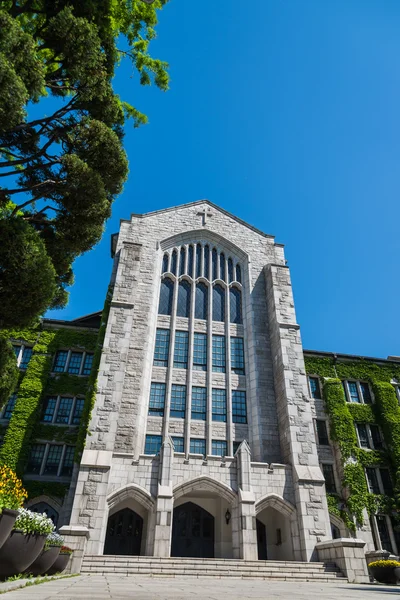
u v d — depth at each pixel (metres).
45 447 21.45
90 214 11.56
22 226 9.52
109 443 18.23
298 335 23.56
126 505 18.92
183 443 20.80
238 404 22.66
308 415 20.92
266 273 26.75
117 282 23.09
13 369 11.68
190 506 20.50
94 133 11.43
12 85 8.38
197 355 23.69
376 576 13.70
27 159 11.19
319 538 17.56
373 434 25.44
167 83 15.32
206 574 14.50
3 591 5.16
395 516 22.20
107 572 13.87
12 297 9.23
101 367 20.12
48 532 7.64
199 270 26.92
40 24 12.08
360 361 27.66
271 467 19.25
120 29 14.51
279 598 5.84
